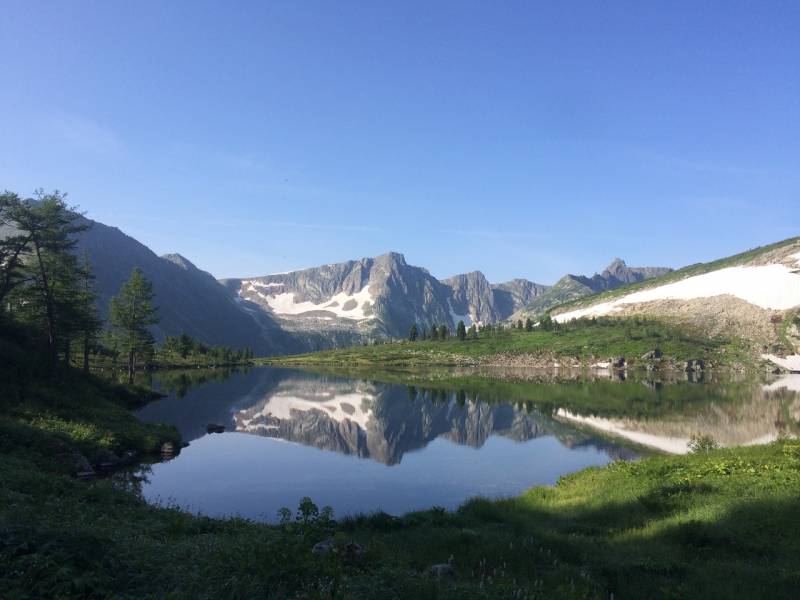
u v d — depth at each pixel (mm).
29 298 55531
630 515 21953
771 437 52938
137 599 8789
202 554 11641
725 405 83688
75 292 61906
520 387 121375
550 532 20250
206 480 36719
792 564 15062
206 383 120688
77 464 33875
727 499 21547
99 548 10297
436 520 22641
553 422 66750
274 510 29766
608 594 13328
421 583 10898
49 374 51438
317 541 14906
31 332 59625
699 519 19531
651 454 47031
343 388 119000
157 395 85188
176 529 16812
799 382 139750
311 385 126125
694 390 112000
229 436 56812
